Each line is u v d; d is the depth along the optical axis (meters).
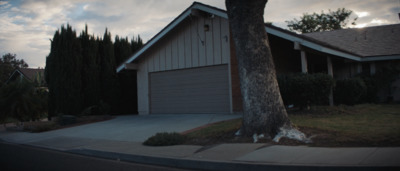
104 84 18.38
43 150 9.39
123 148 8.30
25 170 6.73
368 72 16.70
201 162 6.20
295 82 11.05
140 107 17.55
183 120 13.29
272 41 15.30
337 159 5.44
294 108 13.42
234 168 5.82
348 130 7.73
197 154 6.82
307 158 5.71
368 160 5.20
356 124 8.55
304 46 12.44
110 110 18.41
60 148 9.29
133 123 13.66
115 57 19.98
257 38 8.05
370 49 17.20
